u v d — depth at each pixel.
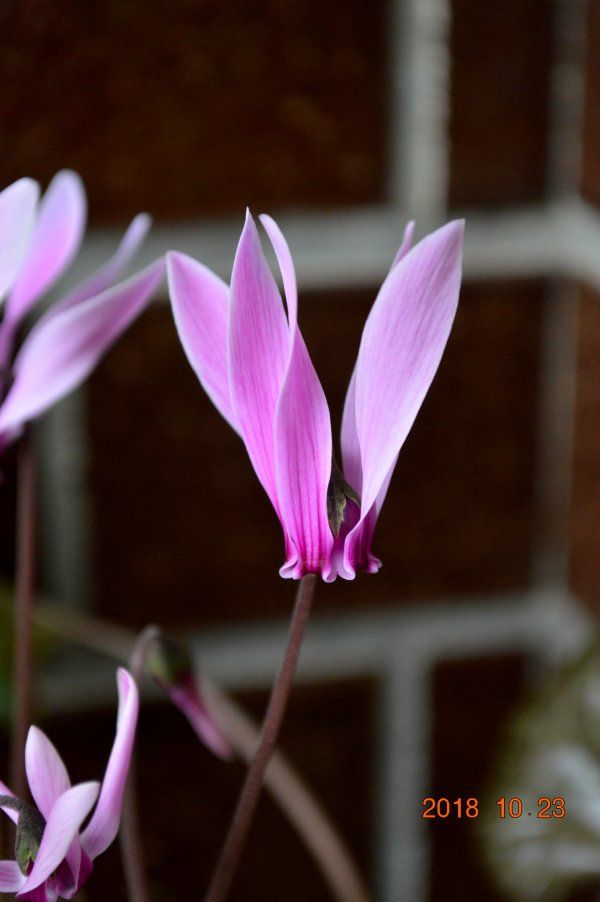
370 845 0.48
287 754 0.46
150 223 0.38
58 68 0.36
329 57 0.38
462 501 0.44
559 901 0.38
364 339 0.24
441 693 0.46
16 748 0.29
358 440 0.24
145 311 0.39
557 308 0.42
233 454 0.42
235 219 0.39
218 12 0.37
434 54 0.38
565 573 0.45
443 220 0.40
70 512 0.41
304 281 0.40
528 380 0.43
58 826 0.23
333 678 0.45
